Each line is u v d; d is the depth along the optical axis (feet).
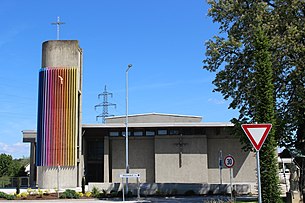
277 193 52.75
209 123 165.48
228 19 98.17
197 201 107.45
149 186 138.92
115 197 127.54
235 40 93.71
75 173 150.82
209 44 97.45
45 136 152.35
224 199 104.68
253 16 91.76
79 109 159.43
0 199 118.62
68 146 151.84
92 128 169.07
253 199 95.09
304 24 86.43
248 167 168.25
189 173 167.84
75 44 157.69
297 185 80.18
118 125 168.04
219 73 98.22
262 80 55.52
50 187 149.28
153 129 172.55
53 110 153.69
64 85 154.51
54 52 157.28
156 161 169.27
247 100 92.94
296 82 88.33
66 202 111.24
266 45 56.65
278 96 90.94
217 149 170.60
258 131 38.24
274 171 53.16
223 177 168.25
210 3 99.35
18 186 131.23
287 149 93.35
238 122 94.63
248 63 92.89
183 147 169.48
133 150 173.47
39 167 152.87
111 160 173.17
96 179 175.94
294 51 84.64
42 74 155.84
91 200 116.88
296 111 89.40
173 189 139.03
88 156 177.27
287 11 89.10
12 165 267.80
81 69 162.61
